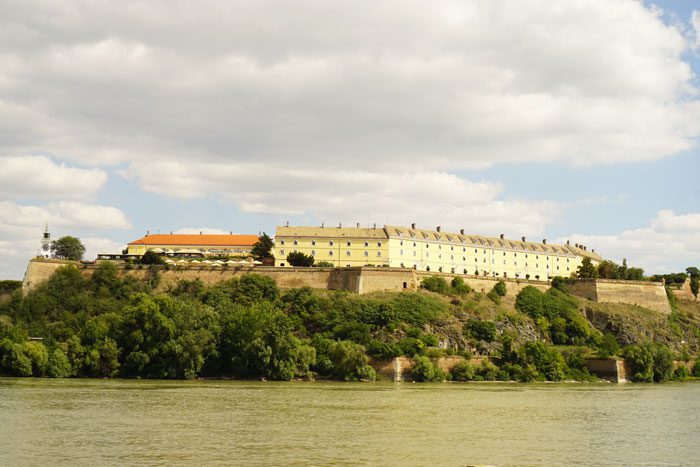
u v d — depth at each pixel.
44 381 134.12
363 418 92.19
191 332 152.50
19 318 172.88
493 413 102.44
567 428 90.31
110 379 143.50
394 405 107.50
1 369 144.50
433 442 76.31
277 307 185.75
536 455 71.38
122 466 61.19
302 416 92.56
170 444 70.81
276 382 146.88
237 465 62.12
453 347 180.25
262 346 149.88
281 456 66.19
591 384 170.00
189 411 94.88
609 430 89.56
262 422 86.44
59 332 161.00
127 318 151.75
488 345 184.38
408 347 165.38
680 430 90.56
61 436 74.00
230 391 122.81
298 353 154.50
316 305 184.75
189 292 192.62
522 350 176.75
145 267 198.62
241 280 195.00
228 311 170.50
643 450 76.00
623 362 181.00
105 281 191.12
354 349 158.00
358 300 187.75
